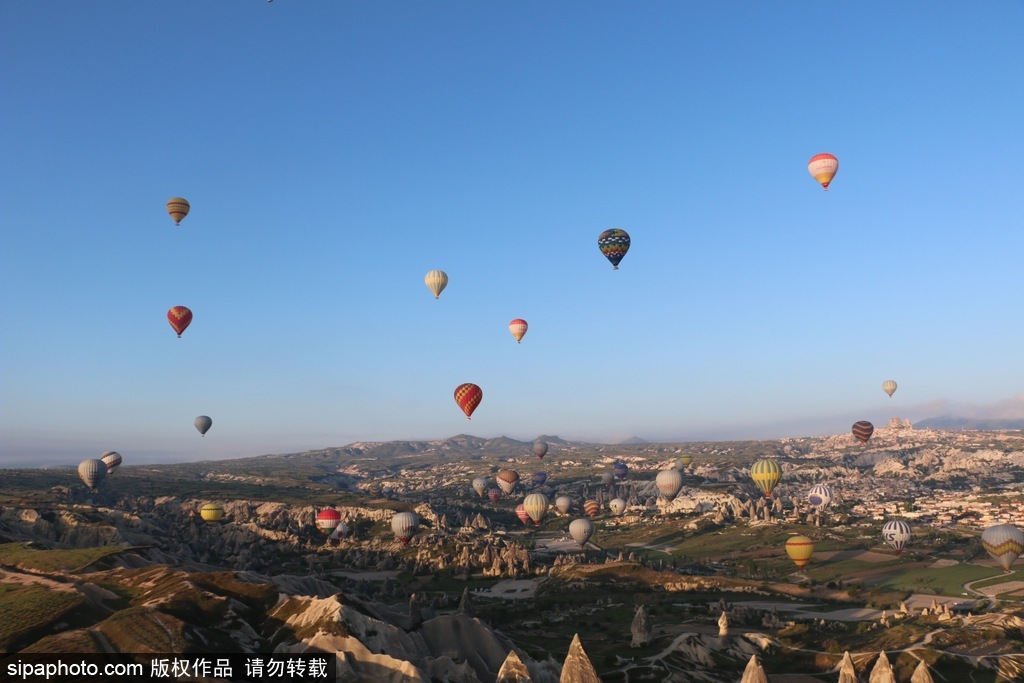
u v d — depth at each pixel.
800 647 120.94
